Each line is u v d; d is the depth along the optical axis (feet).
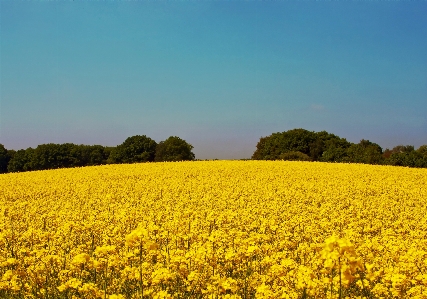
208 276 25.72
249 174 104.06
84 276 27.09
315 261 25.94
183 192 75.20
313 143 257.14
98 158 292.81
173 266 26.14
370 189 81.82
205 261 26.61
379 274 24.66
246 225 44.06
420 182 94.22
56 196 73.82
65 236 37.83
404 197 72.90
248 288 25.53
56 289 25.45
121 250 31.91
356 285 25.31
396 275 23.29
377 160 190.60
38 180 97.40
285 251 31.99
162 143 256.73
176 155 243.81
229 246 32.24
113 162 259.60
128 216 43.68
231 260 28.32
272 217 48.29
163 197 69.82
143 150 260.83
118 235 37.04
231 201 62.49
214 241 30.22
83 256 24.50
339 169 116.78
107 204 62.64
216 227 43.39
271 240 37.45
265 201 64.03
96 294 22.97
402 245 31.65
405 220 50.01
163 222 45.73
